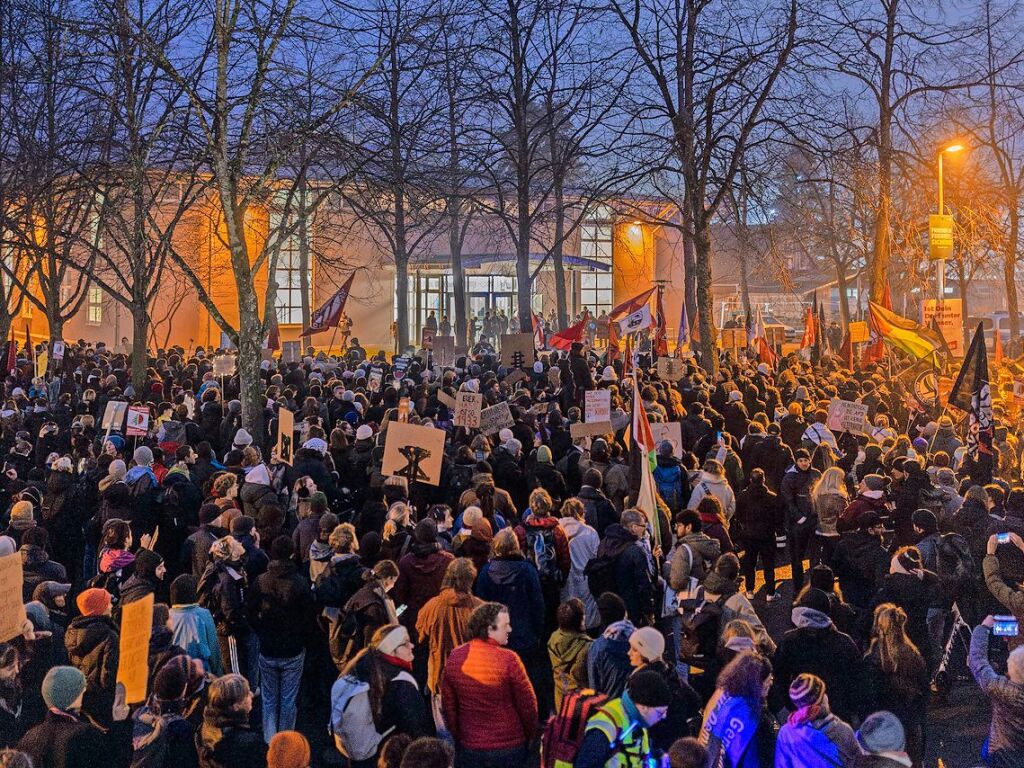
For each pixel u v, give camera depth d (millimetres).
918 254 27219
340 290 23688
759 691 5844
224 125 17000
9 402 18859
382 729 6160
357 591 7902
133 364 20703
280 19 17312
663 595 9688
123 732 6285
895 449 13375
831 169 24891
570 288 50875
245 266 16734
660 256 52719
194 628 7398
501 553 8258
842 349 28547
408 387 20531
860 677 6664
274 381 20266
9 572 6496
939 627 9328
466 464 11859
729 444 14125
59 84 20188
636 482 10352
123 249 22156
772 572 12414
